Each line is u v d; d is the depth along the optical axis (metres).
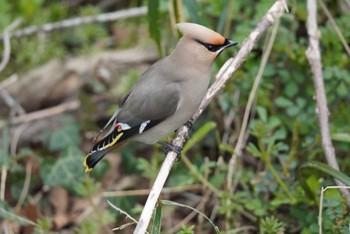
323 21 11.90
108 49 14.24
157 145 11.58
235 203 10.44
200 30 9.12
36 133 13.00
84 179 11.14
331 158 9.51
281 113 11.49
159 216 8.30
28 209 11.78
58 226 11.90
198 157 11.82
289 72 11.20
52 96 13.55
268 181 10.54
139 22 14.37
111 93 13.32
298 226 10.48
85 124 12.94
